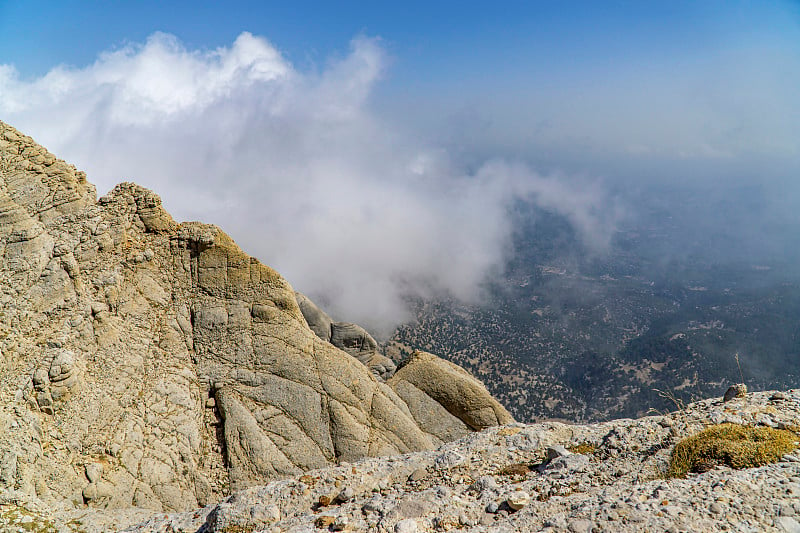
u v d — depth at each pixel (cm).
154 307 3981
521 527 1455
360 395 3962
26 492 2842
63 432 3216
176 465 3459
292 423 3756
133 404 3562
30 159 4025
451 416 4428
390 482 1953
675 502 1372
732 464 1522
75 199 4031
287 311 4159
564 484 1684
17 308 3488
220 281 4156
